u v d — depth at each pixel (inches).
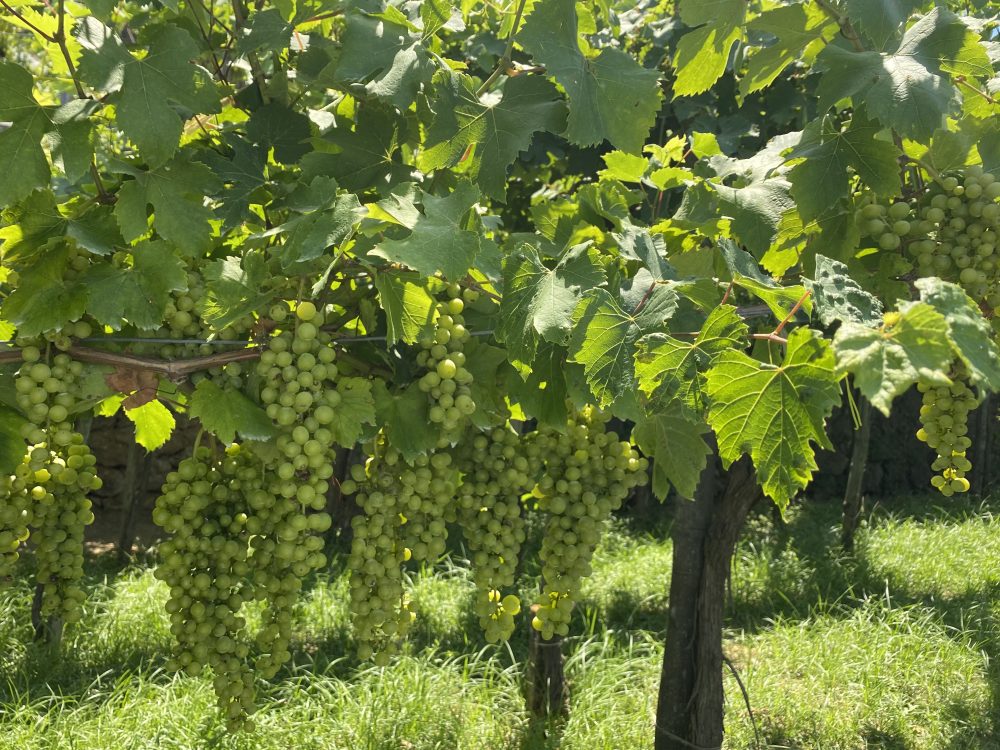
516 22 91.0
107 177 98.6
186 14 107.7
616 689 254.2
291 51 107.6
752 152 228.4
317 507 78.5
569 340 74.7
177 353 79.8
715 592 183.9
